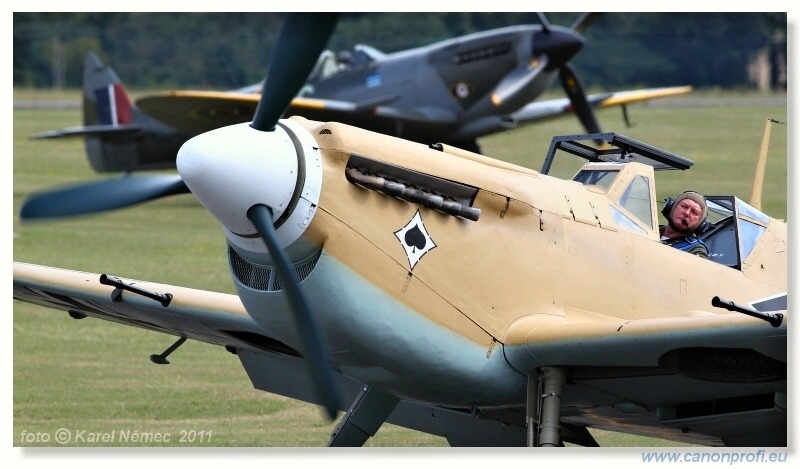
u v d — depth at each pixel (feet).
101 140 271.90
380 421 84.38
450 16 426.10
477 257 75.10
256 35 463.83
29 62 486.38
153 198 71.20
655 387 77.05
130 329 148.05
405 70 254.68
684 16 421.18
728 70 413.80
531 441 76.18
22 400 111.65
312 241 68.95
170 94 224.12
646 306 83.10
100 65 274.36
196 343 142.41
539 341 74.69
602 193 84.12
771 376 74.13
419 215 73.05
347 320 70.64
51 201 70.64
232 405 113.39
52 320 150.71
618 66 417.08
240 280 71.61
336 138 69.72
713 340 70.33
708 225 93.50
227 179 66.23
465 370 74.95
